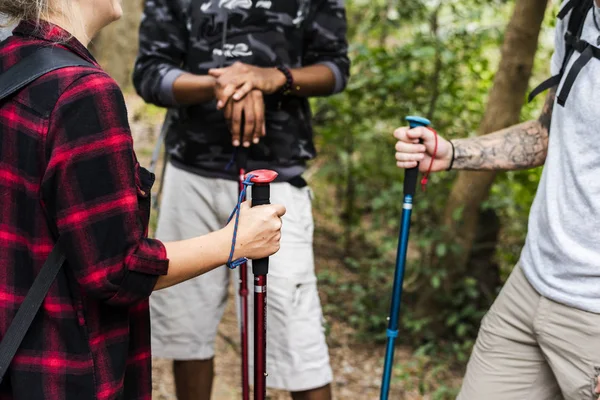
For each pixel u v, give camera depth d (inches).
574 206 62.3
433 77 150.3
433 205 149.7
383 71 149.1
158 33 87.6
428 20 150.9
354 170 169.6
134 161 50.6
